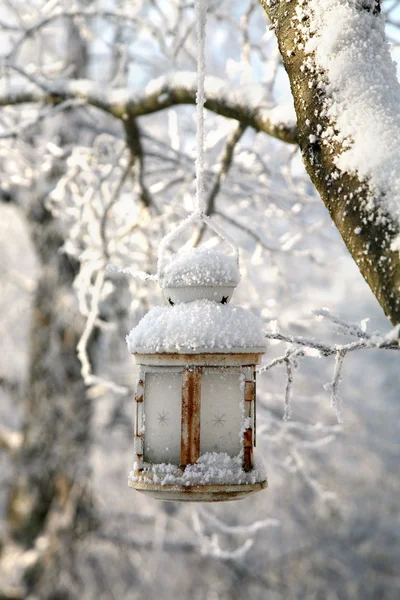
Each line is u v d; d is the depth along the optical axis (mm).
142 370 1708
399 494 8680
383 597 8477
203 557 7734
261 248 4488
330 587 8164
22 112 4934
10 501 6688
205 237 5230
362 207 1335
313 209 5043
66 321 6230
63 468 6355
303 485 7812
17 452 6562
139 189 4320
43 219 6211
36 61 5129
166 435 1695
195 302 1712
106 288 4578
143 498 7840
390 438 8484
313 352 1830
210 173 4512
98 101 3857
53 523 6426
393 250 1258
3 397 9000
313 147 1476
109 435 7328
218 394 1684
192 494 1619
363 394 8602
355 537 8297
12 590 6316
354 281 7168
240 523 8102
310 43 1566
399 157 1354
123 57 5008
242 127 3557
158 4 5230
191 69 5820
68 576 6543
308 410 8031
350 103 1462
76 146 4742
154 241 4719
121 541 6980
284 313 5027
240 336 1659
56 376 6316
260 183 4641
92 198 4582
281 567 8023
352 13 1568
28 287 7238
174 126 4551
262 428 4473
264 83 3082
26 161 4949
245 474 1648
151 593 7656
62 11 4574
